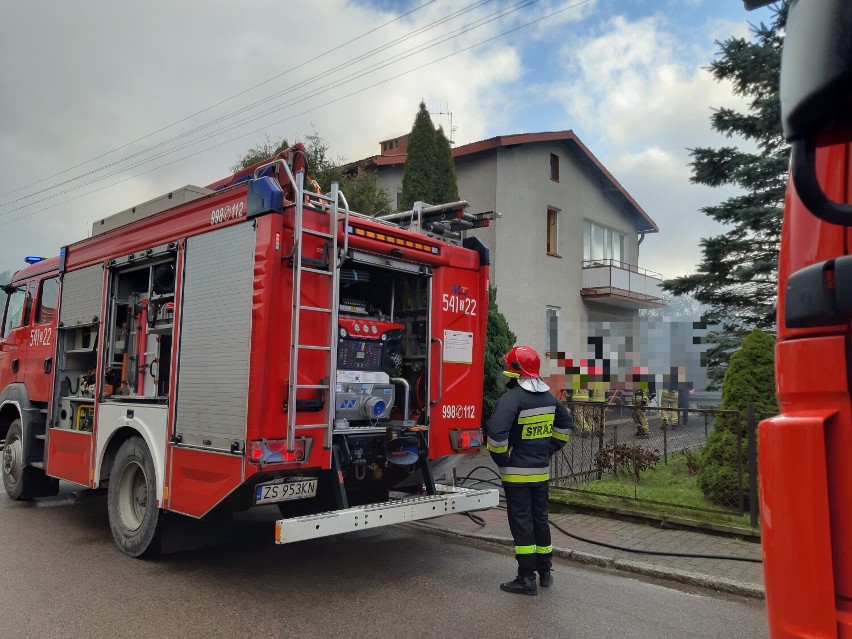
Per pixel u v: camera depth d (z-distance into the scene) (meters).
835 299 1.49
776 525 1.74
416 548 6.20
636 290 19.98
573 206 18.69
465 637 4.07
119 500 5.80
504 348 11.45
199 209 5.32
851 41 1.39
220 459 4.70
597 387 14.01
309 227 4.92
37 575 5.19
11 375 8.33
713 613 4.53
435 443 5.90
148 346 6.03
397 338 5.85
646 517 6.65
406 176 14.05
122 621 4.26
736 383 6.86
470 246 6.53
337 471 4.93
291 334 4.64
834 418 1.65
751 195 10.59
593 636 4.12
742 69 10.50
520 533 4.88
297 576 5.28
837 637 1.60
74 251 7.17
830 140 1.57
